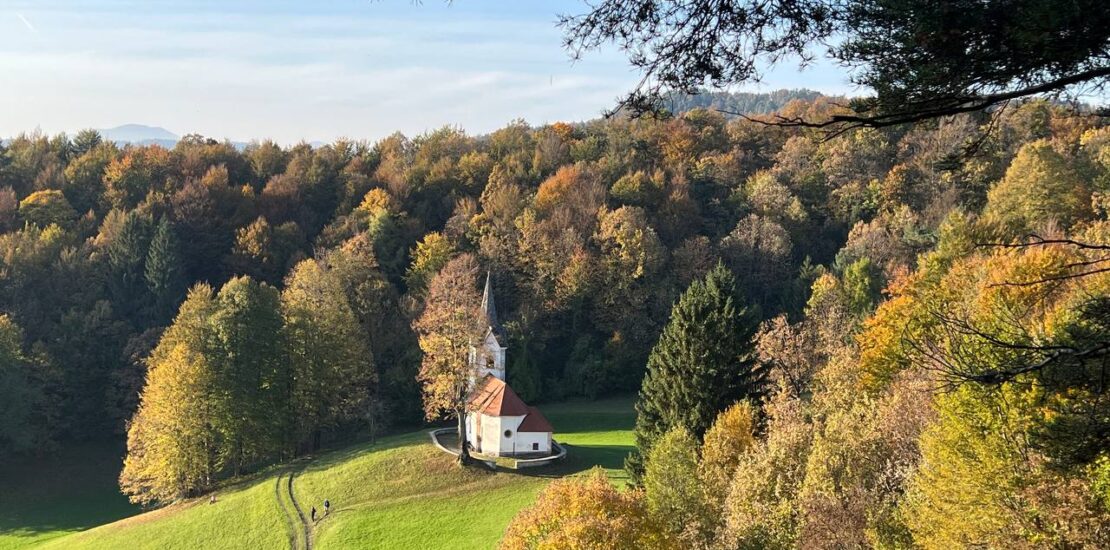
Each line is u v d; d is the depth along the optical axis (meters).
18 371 66.00
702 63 9.35
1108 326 9.49
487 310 64.12
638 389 82.69
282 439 65.62
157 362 64.19
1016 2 7.72
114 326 74.31
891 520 23.19
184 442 58.16
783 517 26.56
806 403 40.97
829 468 26.03
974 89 8.44
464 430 56.28
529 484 53.06
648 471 35.19
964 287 37.12
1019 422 18.50
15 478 65.19
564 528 27.80
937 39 8.05
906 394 27.44
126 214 83.00
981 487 19.42
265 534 48.19
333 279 74.88
